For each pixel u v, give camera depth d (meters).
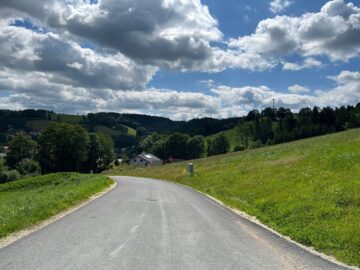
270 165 33.84
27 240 10.97
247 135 148.00
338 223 13.20
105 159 125.69
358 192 16.19
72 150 104.38
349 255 10.12
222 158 66.75
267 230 14.02
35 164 108.12
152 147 163.62
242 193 25.05
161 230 12.88
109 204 20.14
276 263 9.32
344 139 41.44
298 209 16.22
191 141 146.25
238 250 10.49
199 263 8.94
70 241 10.86
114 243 10.68
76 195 22.25
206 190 31.61
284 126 141.88
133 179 50.88
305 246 11.55
